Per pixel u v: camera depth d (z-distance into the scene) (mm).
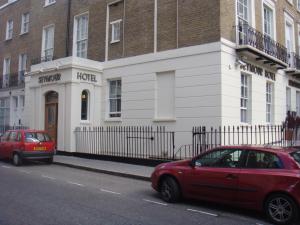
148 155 15406
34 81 19656
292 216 6562
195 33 14586
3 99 28047
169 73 15484
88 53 19516
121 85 17406
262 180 6988
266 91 17562
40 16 23734
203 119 14039
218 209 7848
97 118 18156
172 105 15227
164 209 7715
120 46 17656
